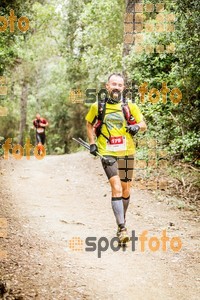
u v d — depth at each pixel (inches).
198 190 437.1
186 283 206.1
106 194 418.3
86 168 600.7
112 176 243.9
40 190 438.9
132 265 226.5
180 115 478.6
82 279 203.2
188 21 430.0
